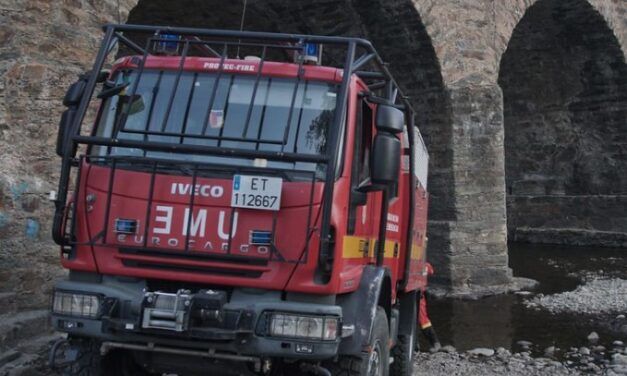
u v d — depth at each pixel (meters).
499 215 14.23
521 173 24.23
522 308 12.43
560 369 8.23
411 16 13.20
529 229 23.39
